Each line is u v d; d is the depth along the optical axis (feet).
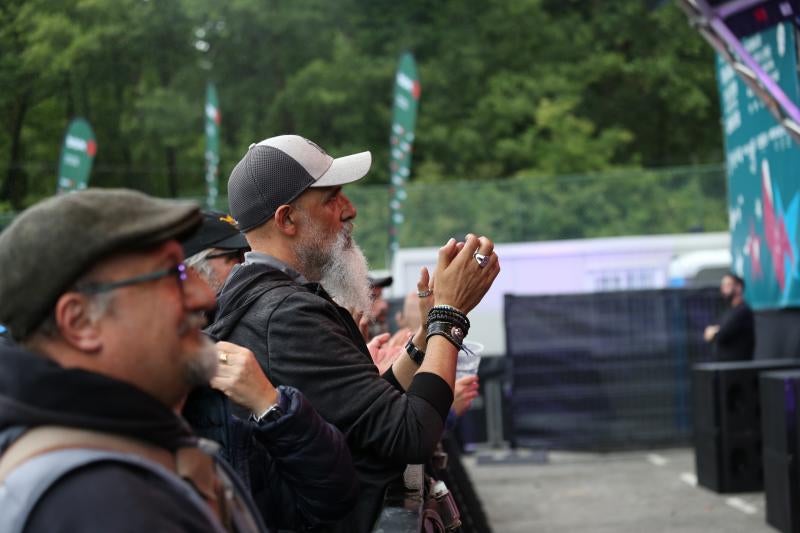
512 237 75.41
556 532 28.99
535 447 46.70
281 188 10.19
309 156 10.31
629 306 46.96
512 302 47.16
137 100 142.10
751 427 33.71
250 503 6.25
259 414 8.14
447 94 135.33
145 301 5.25
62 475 4.76
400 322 24.84
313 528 8.68
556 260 63.05
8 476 4.83
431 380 9.20
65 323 5.15
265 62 143.84
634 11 137.80
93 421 5.04
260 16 139.74
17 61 130.52
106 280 5.18
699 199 73.31
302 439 8.14
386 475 9.29
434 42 140.67
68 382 5.01
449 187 76.64
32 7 130.62
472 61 134.21
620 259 63.46
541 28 138.21
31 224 5.15
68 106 141.90
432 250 63.21
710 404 34.14
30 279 5.09
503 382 49.08
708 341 44.21
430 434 9.02
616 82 141.59
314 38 143.02
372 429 8.98
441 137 129.08
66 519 4.66
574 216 75.00
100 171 145.79
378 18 142.92
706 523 29.12
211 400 8.13
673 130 142.61
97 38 133.49
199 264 12.12
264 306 9.39
